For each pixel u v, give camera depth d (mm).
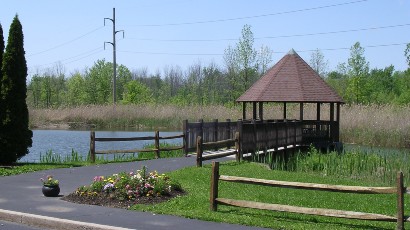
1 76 18453
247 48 56781
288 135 25328
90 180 14781
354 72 57562
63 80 91062
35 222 9828
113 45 58875
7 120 18188
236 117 44062
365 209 11594
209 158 17812
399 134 33375
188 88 90188
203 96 77938
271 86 28109
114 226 9164
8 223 10000
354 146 33000
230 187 13570
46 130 48406
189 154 22484
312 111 39875
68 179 14984
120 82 81500
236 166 17828
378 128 34219
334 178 17312
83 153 28766
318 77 28547
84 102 77938
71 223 9406
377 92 69875
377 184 16672
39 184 14039
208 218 9727
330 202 12234
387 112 36125
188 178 14914
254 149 21328
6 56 18375
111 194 11453
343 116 36594
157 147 21547
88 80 79188
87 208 10727
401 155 24750
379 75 83625
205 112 47156
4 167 17391
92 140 19859
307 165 21234
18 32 18594
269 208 9688
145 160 20234
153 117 50062
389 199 13336
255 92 28516
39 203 11258
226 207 10859
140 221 9594
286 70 28656
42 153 28859
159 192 11648
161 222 9531
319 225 9406
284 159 23938
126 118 50656
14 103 18375
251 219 9703
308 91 27547
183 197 11711
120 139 20438
